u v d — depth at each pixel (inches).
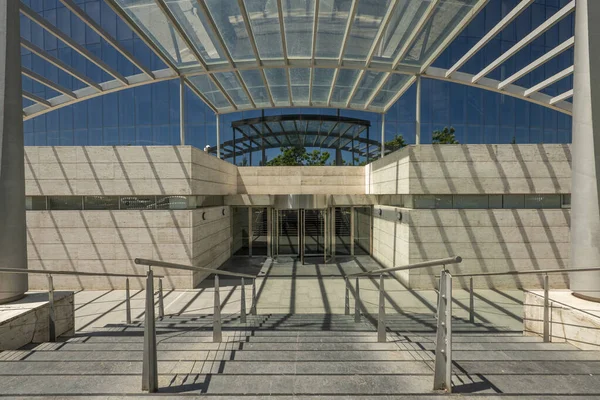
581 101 180.7
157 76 398.3
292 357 121.6
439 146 358.6
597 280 170.2
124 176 366.0
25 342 158.7
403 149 376.5
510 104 689.6
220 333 152.6
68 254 362.6
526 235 355.6
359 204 514.0
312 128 693.9
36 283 360.5
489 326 221.1
